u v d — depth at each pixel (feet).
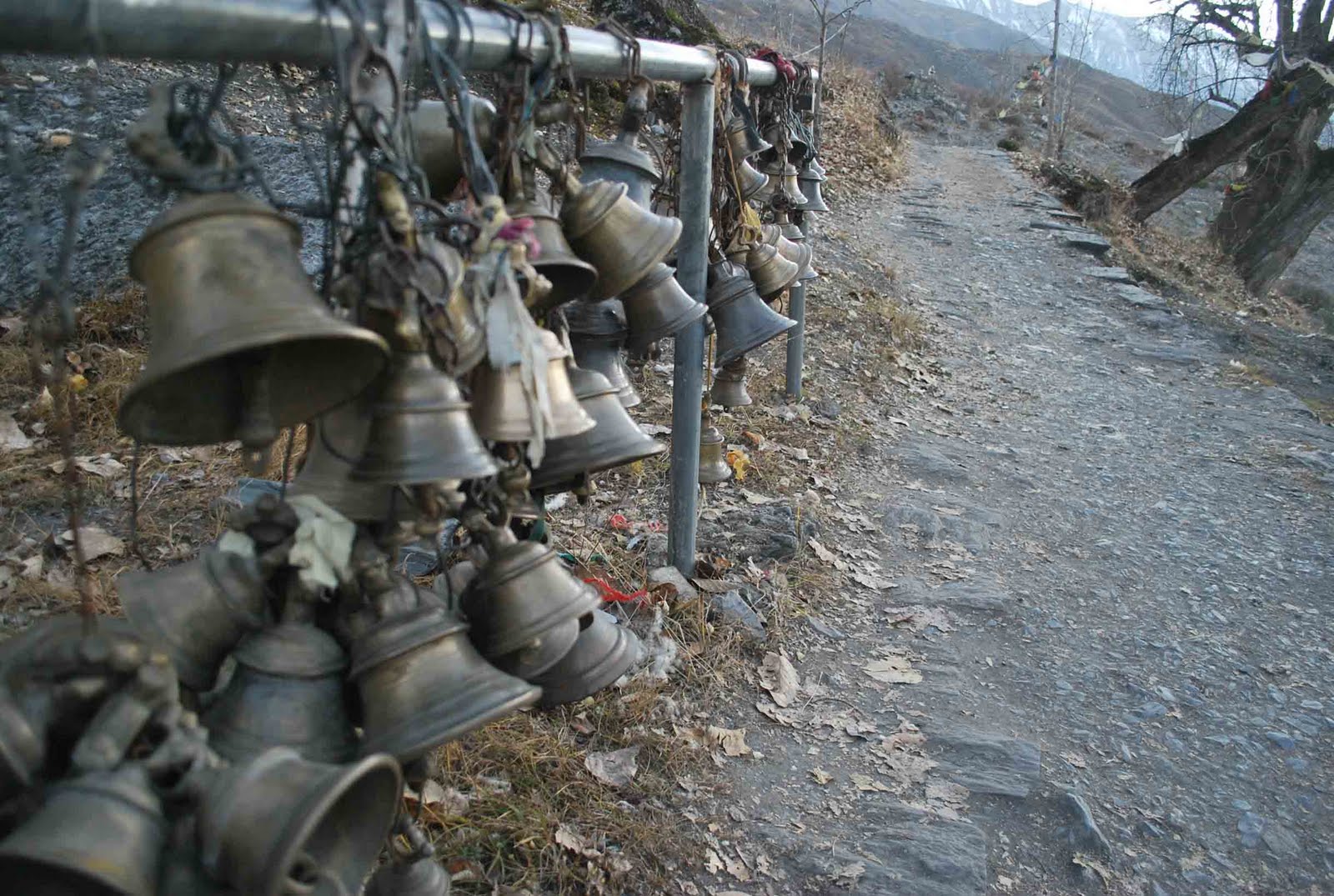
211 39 4.48
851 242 33.76
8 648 4.13
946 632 13.07
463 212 6.21
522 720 9.48
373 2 4.94
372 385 5.12
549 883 8.08
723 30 54.08
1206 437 22.03
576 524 12.97
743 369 12.71
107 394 13.93
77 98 18.43
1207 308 38.06
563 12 28.66
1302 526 17.67
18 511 11.66
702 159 10.42
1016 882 9.18
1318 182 59.88
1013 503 17.52
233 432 4.91
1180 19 61.41
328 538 4.84
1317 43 57.62
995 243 39.55
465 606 5.86
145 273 4.30
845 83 60.59
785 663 11.52
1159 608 14.39
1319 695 12.66
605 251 6.92
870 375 22.20
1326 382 29.45
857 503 16.29
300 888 3.90
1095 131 104.12
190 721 4.18
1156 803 10.46
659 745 9.72
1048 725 11.50
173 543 11.59
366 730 4.78
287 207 4.98
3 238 15.67
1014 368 25.80
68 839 3.55
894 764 10.33
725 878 8.66
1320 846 10.18
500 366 5.31
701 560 12.66
